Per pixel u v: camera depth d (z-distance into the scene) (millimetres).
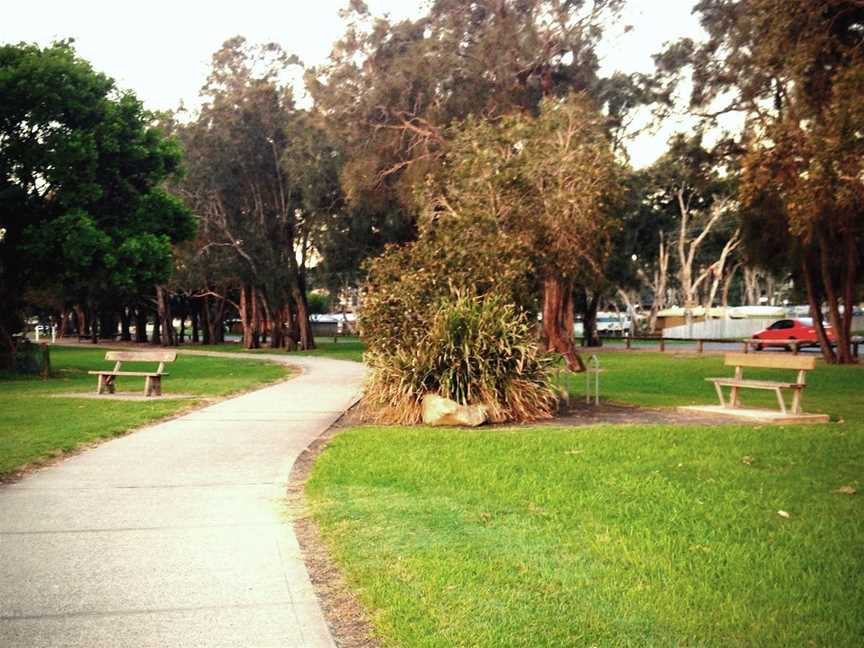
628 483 7668
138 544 5848
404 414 12820
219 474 8469
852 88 14555
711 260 71125
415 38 34750
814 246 29422
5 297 25891
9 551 5664
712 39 24547
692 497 7090
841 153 14812
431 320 13680
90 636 4176
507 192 20562
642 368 26906
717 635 4090
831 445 9812
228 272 51969
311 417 13438
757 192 17719
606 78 35281
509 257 16266
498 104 32312
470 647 3959
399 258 15930
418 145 33688
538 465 8664
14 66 23625
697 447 9758
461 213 19297
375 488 7594
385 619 4344
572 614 4375
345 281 61375
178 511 6848
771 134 17078
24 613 4496
